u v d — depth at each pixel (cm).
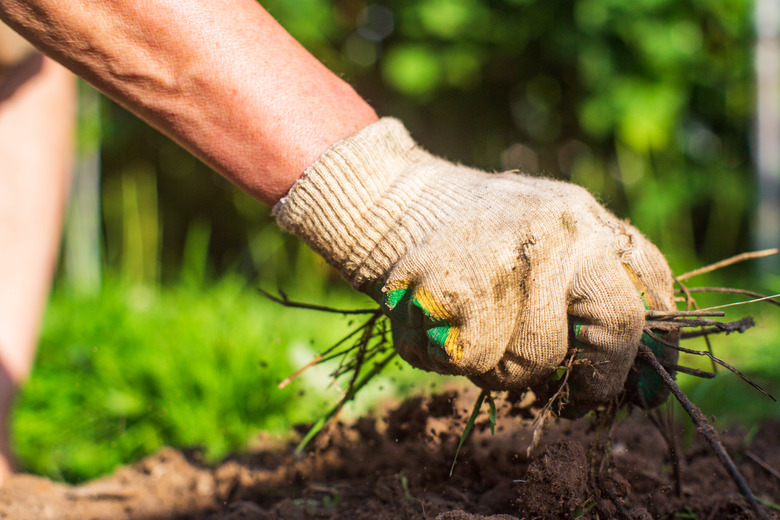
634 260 66
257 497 78
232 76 64
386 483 75
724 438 80
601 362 65
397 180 66
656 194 175
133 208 183
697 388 78
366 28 182
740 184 181
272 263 190
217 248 206
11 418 84
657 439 79
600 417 70
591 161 187
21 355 85
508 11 158
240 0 65
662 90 158
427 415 77
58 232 89
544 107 182
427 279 64
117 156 186
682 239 193
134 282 176
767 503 72
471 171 68
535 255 64
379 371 73
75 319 119
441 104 186
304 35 160
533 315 64
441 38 163
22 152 86
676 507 72
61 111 88
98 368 96
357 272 66
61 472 91
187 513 78
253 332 107
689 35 160
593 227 65
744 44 172
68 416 93
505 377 66
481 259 64
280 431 89
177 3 64
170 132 66
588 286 65
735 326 66
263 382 92
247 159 66
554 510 67
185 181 196
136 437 91
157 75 64
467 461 75
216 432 88
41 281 87
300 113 65
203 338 102
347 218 65
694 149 189
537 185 66
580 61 154
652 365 66
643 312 65
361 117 67
